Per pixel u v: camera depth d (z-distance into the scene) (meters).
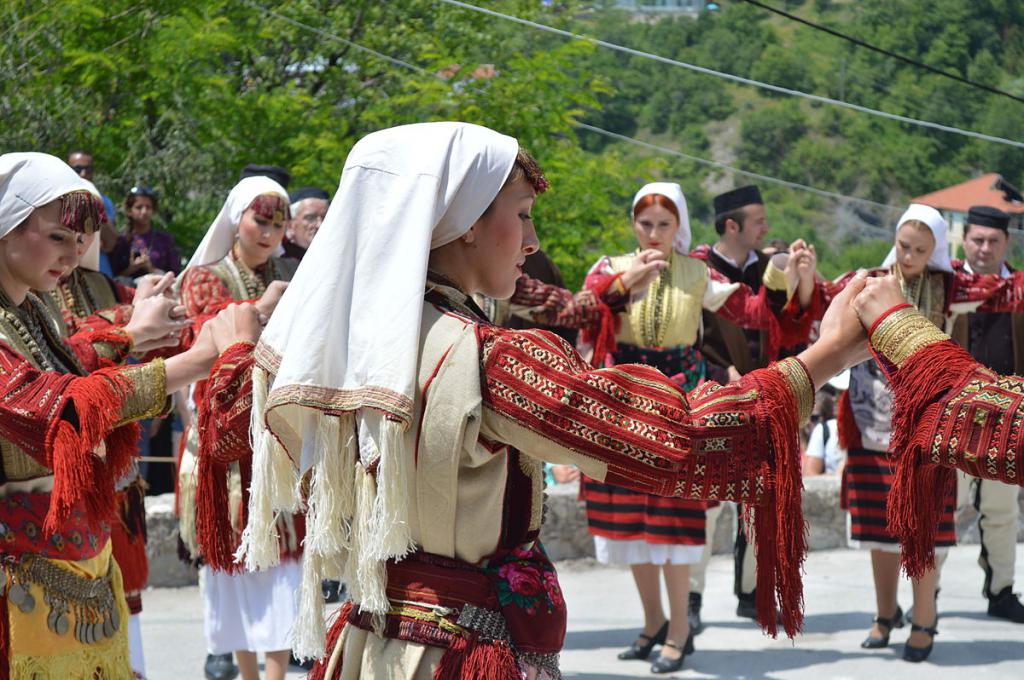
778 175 56.19
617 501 5.03
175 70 12.34
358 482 1.96
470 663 1.97
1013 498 5.81
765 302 5.43
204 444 2.56
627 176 13.98
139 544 3.90
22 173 2.72
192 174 12.35
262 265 4.59
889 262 5.56
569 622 5.79
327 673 2.09
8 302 2.74
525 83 13.34
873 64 43.84
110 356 3.06
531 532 2.07
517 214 2.10
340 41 15.36
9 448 2.62
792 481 1.95
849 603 6.17
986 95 40.56
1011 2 40.34
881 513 5.20
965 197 35.31
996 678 4.89
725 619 5.92
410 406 1.89
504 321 4.98
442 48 14.55
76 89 12.16
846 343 2.08
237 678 4.85
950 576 6.82
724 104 60.38
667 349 5.20
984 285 5.37
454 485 1.95
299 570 4.29
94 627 2.78
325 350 1.96
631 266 5.09
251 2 15.16
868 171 53.53
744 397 1.96
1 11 11.52
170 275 3.26
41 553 2.68
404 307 1.93
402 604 2.01
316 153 13.25
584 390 1.91
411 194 1.99
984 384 1.98
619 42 54.91
